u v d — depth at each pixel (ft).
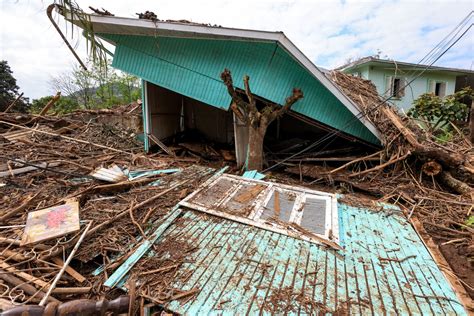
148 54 19.40
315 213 10.94
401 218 11.25
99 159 18.78
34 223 8.73
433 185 15.02
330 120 18.71
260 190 12.97
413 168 16.43
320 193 12.62
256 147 17.90
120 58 20.01
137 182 14.01
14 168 15.62
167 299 6.53
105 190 12.66
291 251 8.61
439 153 14.84
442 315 6.26
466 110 28.50
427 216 11.84
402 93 39.29
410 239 9.61
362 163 18.97
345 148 21.06
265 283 7.16
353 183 15.61
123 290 6.94
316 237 9.27
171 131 27.84
